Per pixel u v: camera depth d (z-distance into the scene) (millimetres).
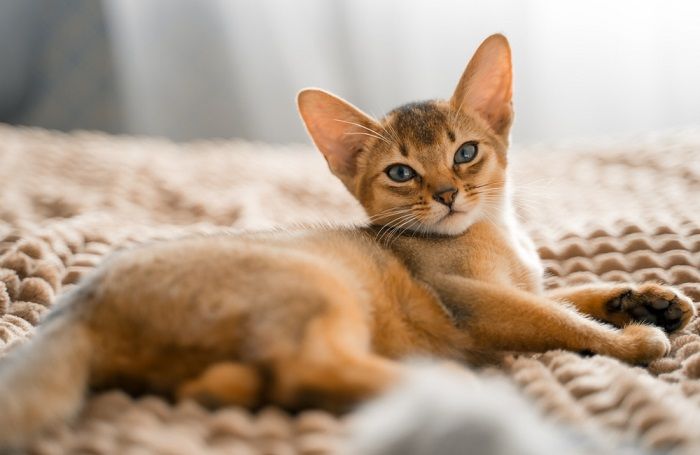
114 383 510
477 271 640
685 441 468
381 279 597
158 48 1264
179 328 504
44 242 729
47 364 490
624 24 1152
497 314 600
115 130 1278
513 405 447
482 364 596
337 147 724
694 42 1138
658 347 584
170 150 1088
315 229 648
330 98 709
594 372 539
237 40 1259
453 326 605
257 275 518
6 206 844
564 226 790
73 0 1240
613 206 852
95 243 768
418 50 1219
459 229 660
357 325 521
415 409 438
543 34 1169
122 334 506
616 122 1178
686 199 825
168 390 507
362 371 487
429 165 674
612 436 482
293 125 1280
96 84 1265
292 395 489
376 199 696
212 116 1295
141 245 573
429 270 628
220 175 997
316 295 512
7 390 478
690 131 1021
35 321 658
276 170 1023
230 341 503
